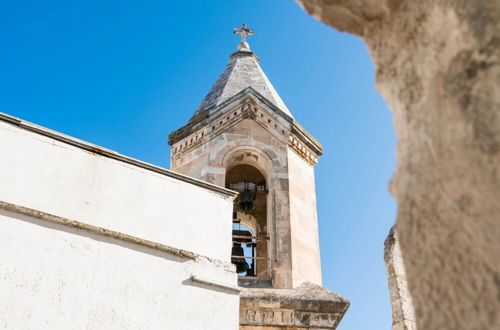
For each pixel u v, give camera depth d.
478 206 1.42
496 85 1.41
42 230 8.41
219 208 10.94
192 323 9.23
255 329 12.23
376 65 2.02
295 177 15.70
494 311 1.35
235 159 15.99
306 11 2.25
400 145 1.83
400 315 7.39
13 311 7.62
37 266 8.11
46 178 8.95
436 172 1.59
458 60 1.55
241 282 13.65
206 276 9.81
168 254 9.63
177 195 10.43
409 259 1.69
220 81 18.91
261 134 16.17
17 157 8.84
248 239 15.50
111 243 9.05
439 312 1.54
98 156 9.73
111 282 8.70
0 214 8.16
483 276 1.39
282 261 13.84
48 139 9.30
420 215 1.65
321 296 12.84
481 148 1.41
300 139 16.58
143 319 8.75
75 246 8.62
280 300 12.47
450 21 1.60
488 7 1.47
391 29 1.92
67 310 8.08
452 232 1.51
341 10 2.10
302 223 14.98
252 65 19.44
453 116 1.53
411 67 1.79
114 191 9.62
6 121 9.03
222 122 16.22
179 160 16.23
